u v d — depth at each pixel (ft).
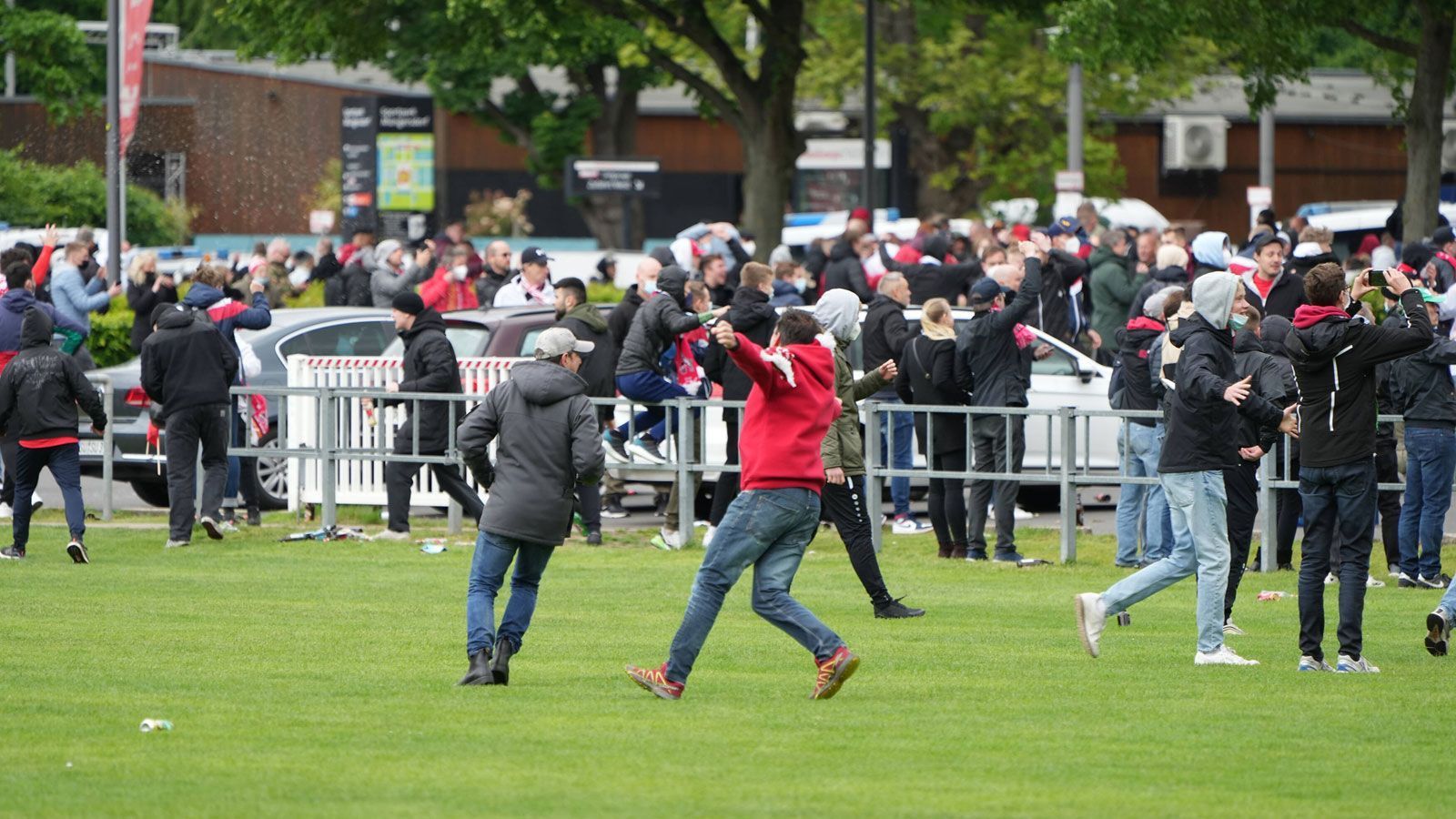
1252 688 125.18
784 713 115.55
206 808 90.02
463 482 202.28
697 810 90.17
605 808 90.43
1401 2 300.40
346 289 313.73
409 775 97.50
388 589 172.35
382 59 476.54
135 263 262.67
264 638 144.97
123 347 299.38
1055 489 243.19
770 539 119.14
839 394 155.63
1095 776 98.63
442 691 122.93
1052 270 242.58
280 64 441.68
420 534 208.95
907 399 195.21
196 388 198.18
